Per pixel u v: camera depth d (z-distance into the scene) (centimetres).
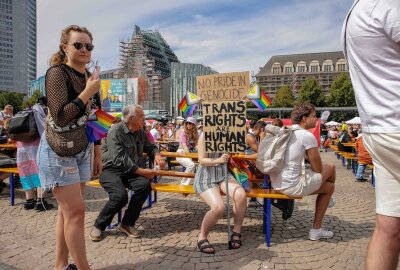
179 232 445
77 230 273
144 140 486
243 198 386
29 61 13962
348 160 1174
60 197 268
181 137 790
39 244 397
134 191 420
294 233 441
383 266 170
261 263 345
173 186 464
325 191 406
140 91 6925
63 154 261
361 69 173
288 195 389
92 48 271
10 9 12975
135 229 425
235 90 391
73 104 247
